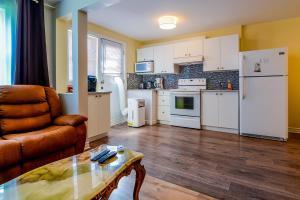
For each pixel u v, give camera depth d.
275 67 3.21
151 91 4.56
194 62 4.44
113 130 4.00
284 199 1.56
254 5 3.05
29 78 2.62
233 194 1.64
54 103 2.56
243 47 4.09
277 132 3.23
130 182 1.84
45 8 2.99
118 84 4.61
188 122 4.21
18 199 0.86
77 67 2.77
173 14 3.42
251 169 2.12
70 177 1.06
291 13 3.40
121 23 3.93
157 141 3.20
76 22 2.75
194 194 1.64
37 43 2.77
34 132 2.05
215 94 3.90
